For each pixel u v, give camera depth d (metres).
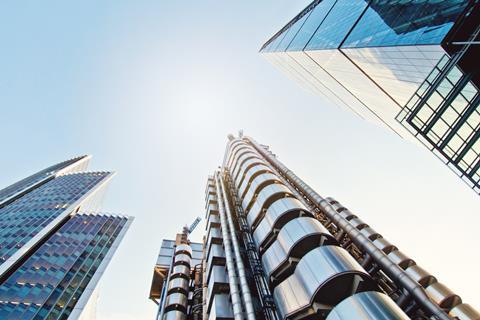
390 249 31.09
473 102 13.83
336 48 29.16
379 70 24.70
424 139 16.22
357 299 15.42
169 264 59.00
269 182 34.75
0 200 88.50
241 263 26.42
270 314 21.73
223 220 37.22
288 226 24.27
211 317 27.41
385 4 23.20
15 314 42.94
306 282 18.77
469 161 14.22
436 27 15.84
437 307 16.67
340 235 28.48
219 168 70.69
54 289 49.94
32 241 57.78
